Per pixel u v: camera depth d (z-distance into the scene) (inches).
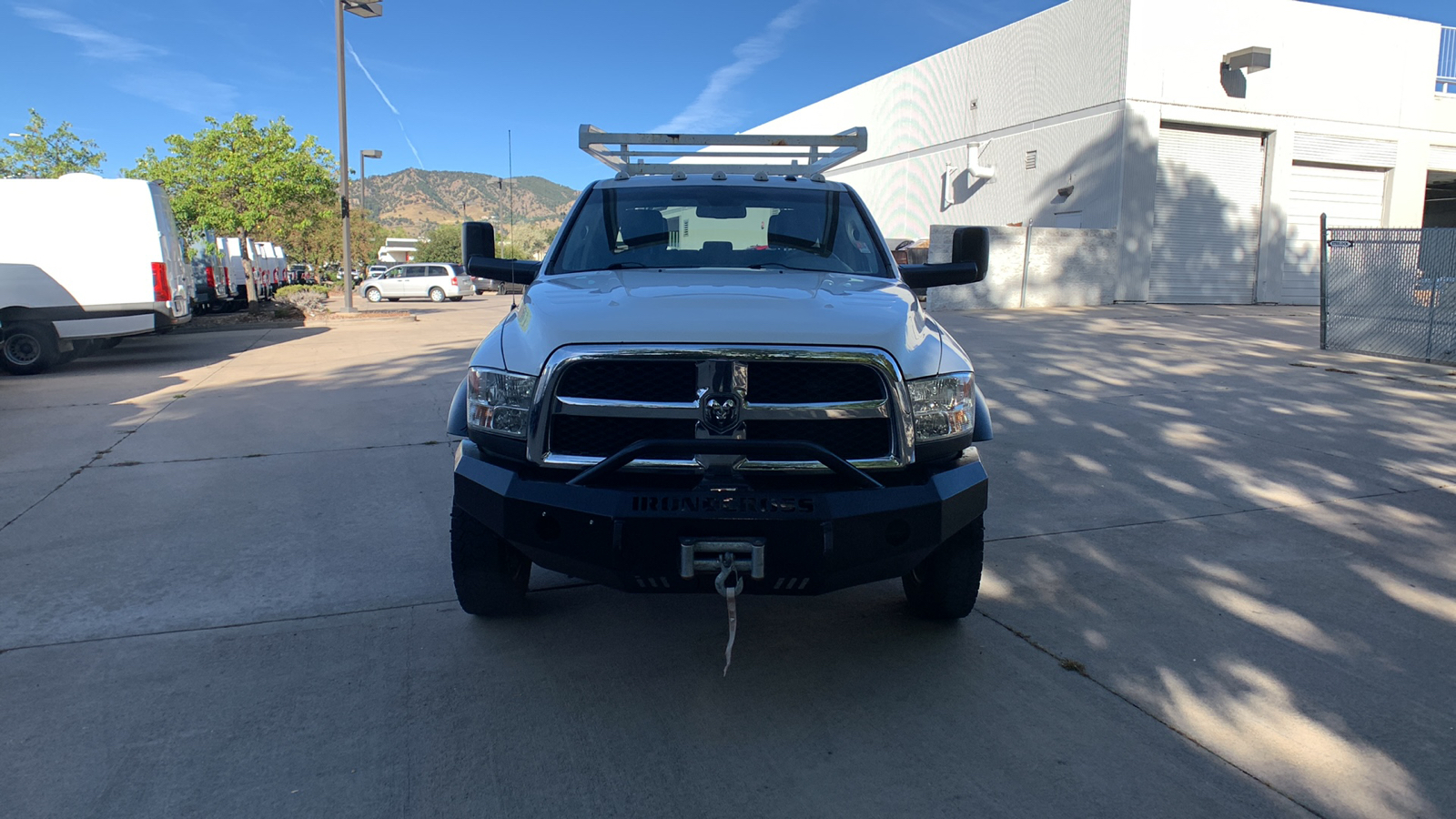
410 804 97.5
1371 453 261.9
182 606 151.6
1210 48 916.0
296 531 192.1
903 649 136.7
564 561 114.7
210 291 850.1
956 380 119.6
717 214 163.2
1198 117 922.1
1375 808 97.0
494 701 120.4
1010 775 103.3
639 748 109.3
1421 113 1023.6
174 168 1222.9
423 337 653.3
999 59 1067.3
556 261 155.5
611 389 111.3
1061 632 142.2
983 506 121.3
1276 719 115.6
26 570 169.0
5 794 98.5
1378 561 174.4
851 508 109.3
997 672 128.8
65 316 476.1
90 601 153.6
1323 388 377.4
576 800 98.7
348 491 223.3
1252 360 466.0
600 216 163.6
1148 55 893.8
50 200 475.2
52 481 234.5
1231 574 167.3
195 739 110.1
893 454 113.0
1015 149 1050.7
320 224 2053.4
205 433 296.5
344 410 335.6
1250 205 975.0
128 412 339.0
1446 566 171.2
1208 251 963.3
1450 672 128.2
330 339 637.3
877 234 165.3
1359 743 110.0
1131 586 161.5
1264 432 290.8
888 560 113.3
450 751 108.2
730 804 98.1
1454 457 256.7
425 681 125.7
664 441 108.4
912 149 1246.3
